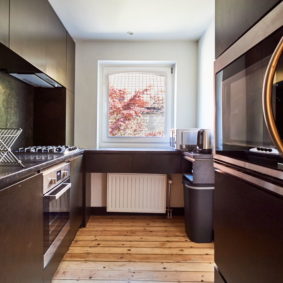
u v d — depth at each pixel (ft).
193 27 8.34
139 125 10.25
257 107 2.83
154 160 8.52
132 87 10.22
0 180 2.94
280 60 2.26
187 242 7.36
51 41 6.70
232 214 3.46
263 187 2.64
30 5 5.27
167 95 10.21
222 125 3.93
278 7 2.35
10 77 6.56
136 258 6.40
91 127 9.72
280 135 2.25
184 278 5.53
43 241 4.44
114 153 8.54
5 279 3.07
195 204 7.27
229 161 3.62
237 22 3.33
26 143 7.68
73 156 6.79
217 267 4.09
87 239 7.49
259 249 2.69
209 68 8.09
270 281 2.47
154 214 9.73
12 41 4.50
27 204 3.73
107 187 9.52
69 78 8.73
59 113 8.28
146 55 9.66
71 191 6.65
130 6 6.98
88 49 9.62
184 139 8.40
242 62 3.22
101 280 5.44
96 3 6.80
